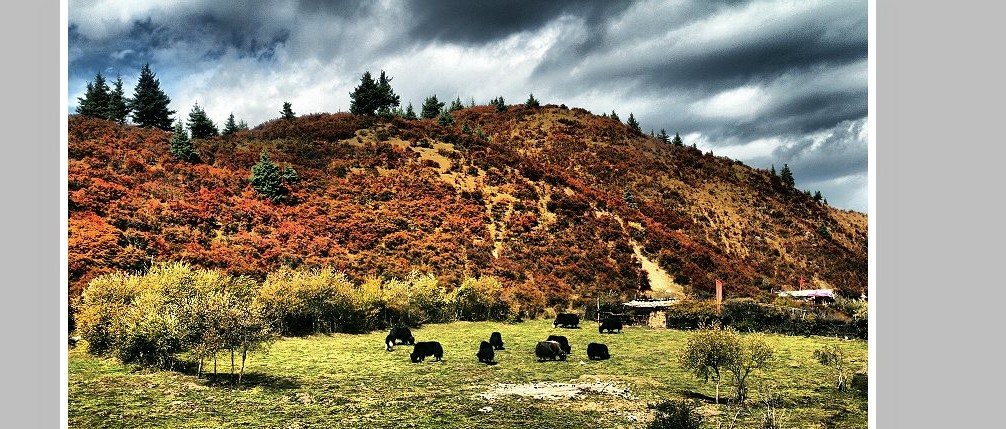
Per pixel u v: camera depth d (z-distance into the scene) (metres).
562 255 69.88
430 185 75.62
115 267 43.12
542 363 34.81
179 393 24.20
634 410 23.70
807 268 95.00
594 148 120.81
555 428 20.94
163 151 67.19
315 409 22.73
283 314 41.56
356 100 104.75
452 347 40.38
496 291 57.16
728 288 72.75
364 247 60.91
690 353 25.44
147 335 27.97
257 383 26.91
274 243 56.28
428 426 20.88
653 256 76.06
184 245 50.75
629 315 58.06
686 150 131.38
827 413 23.77
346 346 39.28
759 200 114.69
